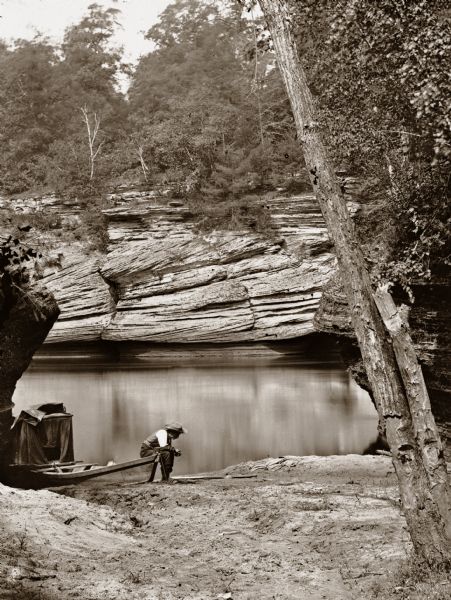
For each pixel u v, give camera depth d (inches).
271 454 848.3
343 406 1293.1
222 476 655.1
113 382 1728.6
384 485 564.4
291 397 1430.9
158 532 426.9
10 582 281.6
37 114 3971.5
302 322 2536.9
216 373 1950.1
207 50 4128.9
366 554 357.1
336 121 663.1
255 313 2561.5
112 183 3095.5
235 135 3075.8
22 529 359.6
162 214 2765.7
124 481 644.1
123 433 1018.7
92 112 3961.6
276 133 2984.7
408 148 644.7
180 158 3019.2
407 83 599.5
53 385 1669.5
